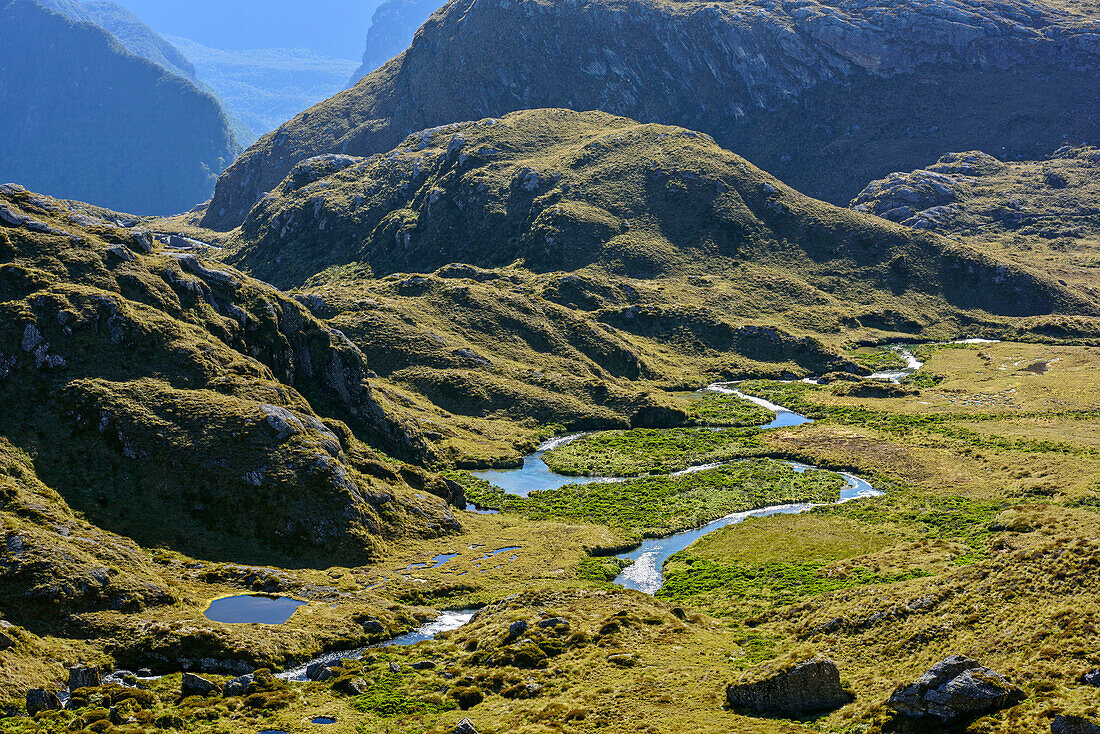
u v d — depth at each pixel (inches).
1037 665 2434.8
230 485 4355.3
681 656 3056.1
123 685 2913.4
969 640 2758.4
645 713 2564.0
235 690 2928.2
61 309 4832.7
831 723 2397.9
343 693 2940.5
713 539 4751.5
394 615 3663.9
